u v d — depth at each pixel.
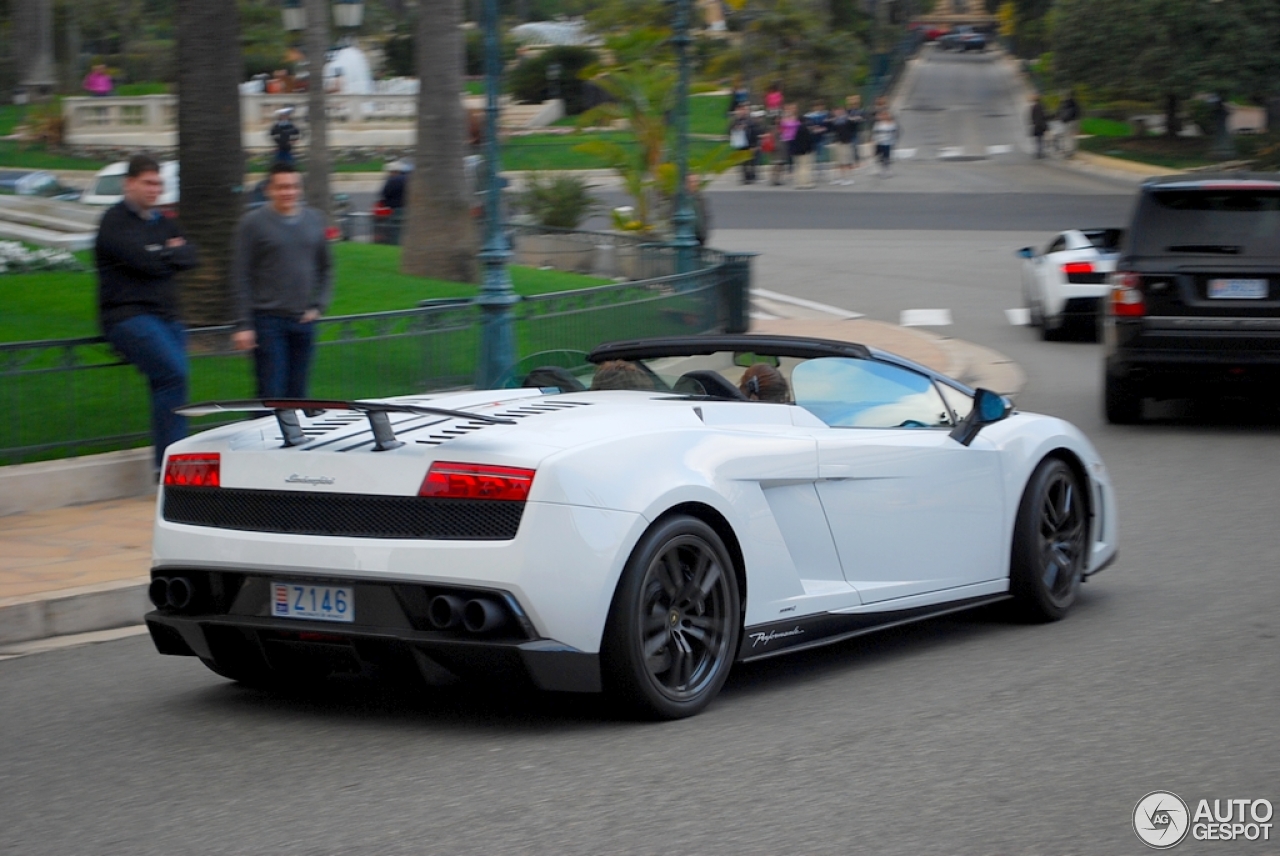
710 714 5.46
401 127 50.94
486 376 12.14
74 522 9.09
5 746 5.31
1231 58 55.06
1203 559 8.34
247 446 5.43
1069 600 7.09
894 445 6.23
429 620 5.00
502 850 4.11
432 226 20.20
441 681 5.08
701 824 4.28
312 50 28.83
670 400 6.05
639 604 5.08
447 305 12.38
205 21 14.27
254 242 9.71
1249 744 5.01
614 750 5.00
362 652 5.10
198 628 5.43
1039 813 4.36
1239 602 7.29
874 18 92.94
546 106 61.09
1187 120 64.06
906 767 4.80
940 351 17.38
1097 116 71.88
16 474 9.35
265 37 67.25
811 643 5.86
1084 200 40.84
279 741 5.26
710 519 5.44
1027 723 5.30
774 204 40.19
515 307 12.64
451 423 5.50
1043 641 6.62
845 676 6.07
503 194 26.70
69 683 6.23
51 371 9.88
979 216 37.03
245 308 9.76
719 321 17.09
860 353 6.46
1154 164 53.66
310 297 9.92
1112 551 7.52
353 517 5.11
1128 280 12.24
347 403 5.02
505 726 5.35
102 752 5.20
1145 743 5.04
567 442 5.09
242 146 14.59
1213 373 12.09
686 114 20.31
